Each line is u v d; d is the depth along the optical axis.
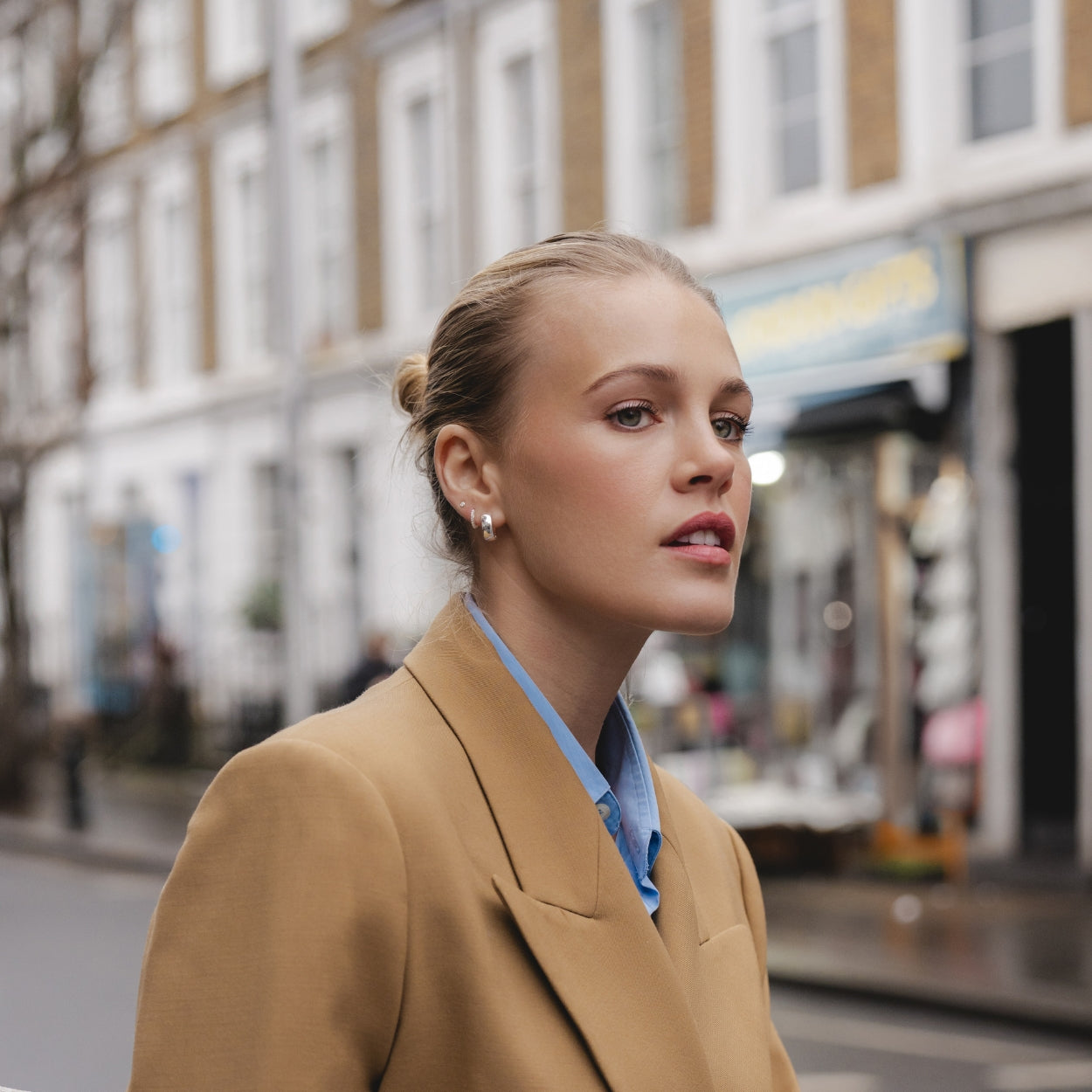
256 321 19.88
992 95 10.66
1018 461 10.70
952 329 10.62
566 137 14.24
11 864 13.74
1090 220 10.05
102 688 21.89
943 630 10.88
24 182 17.56
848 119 11.61
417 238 16.84
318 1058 1.03
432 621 1.26
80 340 18.69
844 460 11.47
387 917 1.05
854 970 7.88
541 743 1.17
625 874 1.17
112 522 21.95
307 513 11.84
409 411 1.39
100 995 7.73
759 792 11.33
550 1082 1.07
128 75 18.08
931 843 10.44
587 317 1.17
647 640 1.24
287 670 11.73
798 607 11.80
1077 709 10.55
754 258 12.27
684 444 1.15
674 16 13.16
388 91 17.00
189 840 1.11
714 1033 1.26
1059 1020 6.97
